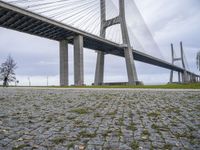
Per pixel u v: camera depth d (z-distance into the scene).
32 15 40.09
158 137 4.27
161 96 14.11
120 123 5.56
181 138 4.21
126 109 8.09
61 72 53.53
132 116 6.59
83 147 3.70
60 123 5.57
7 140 4.12
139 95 15.18
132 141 4.02
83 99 12.22
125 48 56.75
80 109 8.05
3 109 8.12
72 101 11.09
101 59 61.09
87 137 4.29
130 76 54.88
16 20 41.47
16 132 4.68
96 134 4.50
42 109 8.12
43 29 47.09
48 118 6.25
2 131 4.77
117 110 7.84
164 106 8.97
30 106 9.02
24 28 45.56
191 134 4.48
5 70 58.78
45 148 3.68
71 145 3.82
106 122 5.69
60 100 11.64
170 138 4.20
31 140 4.12
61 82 53.31
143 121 5.81
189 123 5.55
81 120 5.96
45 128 5.03
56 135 4.44
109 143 3.91
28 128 5.04
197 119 6.09
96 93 17.73
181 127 5.11
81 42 50.69
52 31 48.72
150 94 16.11
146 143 3.91
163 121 5.82
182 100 11.41
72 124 5.45
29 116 6.58
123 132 4.65
